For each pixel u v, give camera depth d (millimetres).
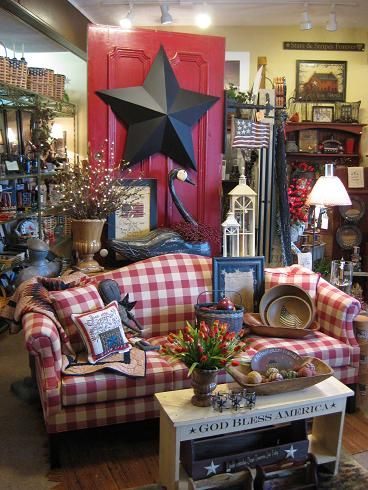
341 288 3850
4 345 4160
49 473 2467
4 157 4625
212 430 2166
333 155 6863
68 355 2695
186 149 4266
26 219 5121
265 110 4488
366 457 2623
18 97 4867
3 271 4289
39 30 4773
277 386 2293
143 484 2395
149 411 2631
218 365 2197
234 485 2232
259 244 4531
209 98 4301
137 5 6230
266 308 3271
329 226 5457
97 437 2773
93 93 4090
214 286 3305
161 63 4133
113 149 4160
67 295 2822
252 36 6984
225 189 5094
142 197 4117
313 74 7035
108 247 4016
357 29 7008
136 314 3158
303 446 2363
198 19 5926
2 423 2914
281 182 4449
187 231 3953
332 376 2572
